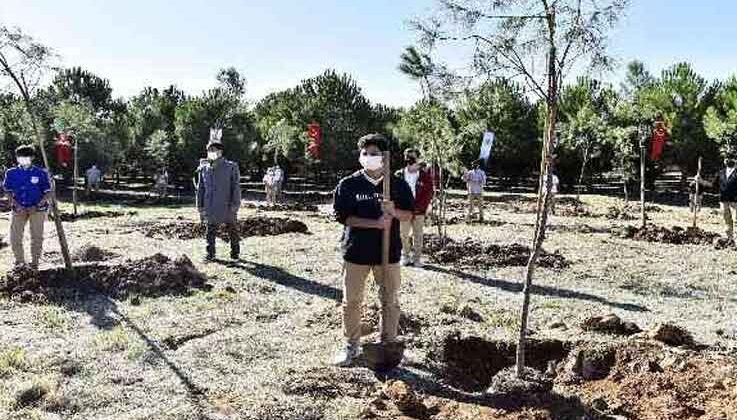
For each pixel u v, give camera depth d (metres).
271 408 5.62
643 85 35.66
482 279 11.77
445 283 11.27
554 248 15.74
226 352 7.20
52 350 7.16
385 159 6.45
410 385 6.32
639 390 6.38
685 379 6.55
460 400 6.04
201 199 12.85
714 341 8.13
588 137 31.59
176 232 16.97
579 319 9.04
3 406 5.68
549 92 6.13
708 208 31.58
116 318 8.48
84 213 22.52
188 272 10.52
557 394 6.03
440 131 16.47
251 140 42.34
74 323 8.27
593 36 5.92
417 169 12.59
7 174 11.25
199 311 8.91
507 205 30.81
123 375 6.43
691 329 8.71
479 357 7.59
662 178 52.06
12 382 6.20
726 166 16.89
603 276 12.30
